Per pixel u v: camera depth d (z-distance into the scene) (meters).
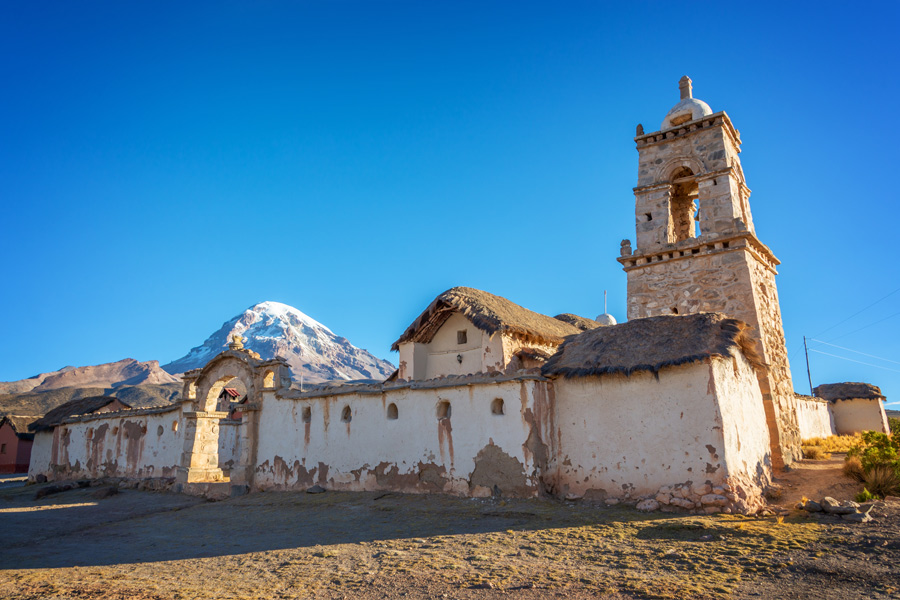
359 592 8.08
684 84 26.52
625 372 14.03
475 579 8.38
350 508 15.45
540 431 14.48
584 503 13.91
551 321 26.95
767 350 21.42
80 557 11.70
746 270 21.33
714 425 12.86
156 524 16.16
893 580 7.38
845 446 26.55
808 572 7.91
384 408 17.58
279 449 20.36
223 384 24.53
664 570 8.41
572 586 7.86
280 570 9.51
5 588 9.15
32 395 117.25
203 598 8.06
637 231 24.78
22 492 27.75
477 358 23.50
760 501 12.95
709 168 23.80
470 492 15.07
